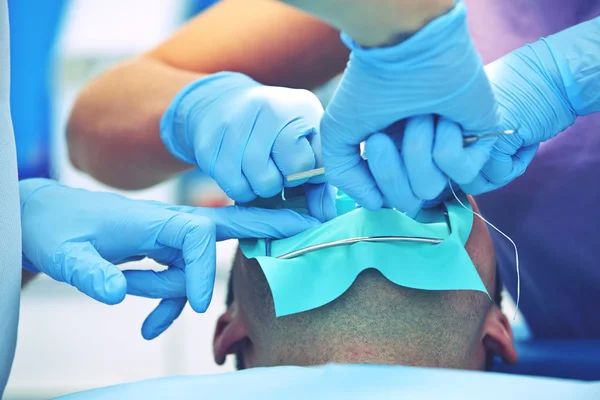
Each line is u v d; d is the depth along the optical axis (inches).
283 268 39.4
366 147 35.5
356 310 39.0
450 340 39.9
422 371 33.4
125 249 43.6
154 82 65.7
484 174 41.9
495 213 61.8
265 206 46.3
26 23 96.0
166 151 63.8
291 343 40.3
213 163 43.8
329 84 69.4
